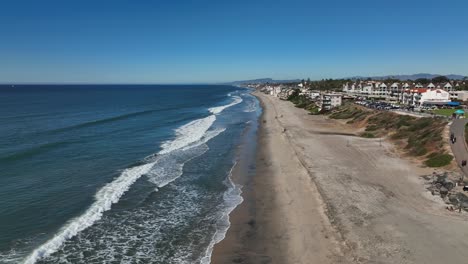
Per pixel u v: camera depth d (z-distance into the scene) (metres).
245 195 28.36
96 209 24.30
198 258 18.78
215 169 35.72
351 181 29.91
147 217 23.66
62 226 21.64
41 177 30.70
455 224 21.36
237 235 21.39
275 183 31.16
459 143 37.72
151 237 20.94
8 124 60.00
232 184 31.12
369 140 48.72
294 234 21.30
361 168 34.00
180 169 35.34
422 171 32.72
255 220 23.52
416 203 24.92
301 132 57.09
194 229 22.14
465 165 32.09
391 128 54.00
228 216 24.20
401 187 28.31
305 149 43.00
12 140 45.47
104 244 19.88
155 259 18.59
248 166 37.12
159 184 30.45
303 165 35.47
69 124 61.44
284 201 26.75
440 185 28.23
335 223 21.97
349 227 21.30
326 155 39.66
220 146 47.16
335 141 48.31
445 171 31.94
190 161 38.72
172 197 27.58
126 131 56.56
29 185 28.58
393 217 22.53
